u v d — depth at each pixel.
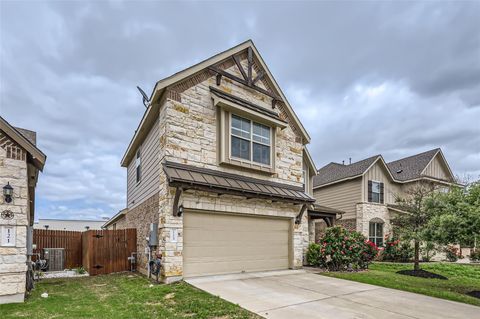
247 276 10.03
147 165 12.20
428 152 24.52
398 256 18.20
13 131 7.29
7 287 6.94
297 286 8.77
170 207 9.01
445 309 6.75
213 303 6.60
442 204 9.79
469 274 13.32
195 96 10.12
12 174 7.28
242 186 10.16
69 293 7.98
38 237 13.41
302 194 12.48
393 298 7.62
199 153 9.91
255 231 11.18
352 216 20.53
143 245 11.72
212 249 9.88
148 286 8.46
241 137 10.96
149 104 10.26
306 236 14.96
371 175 20.83
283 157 12.50
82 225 41.47
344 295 7.79
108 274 11.56
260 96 12.09
